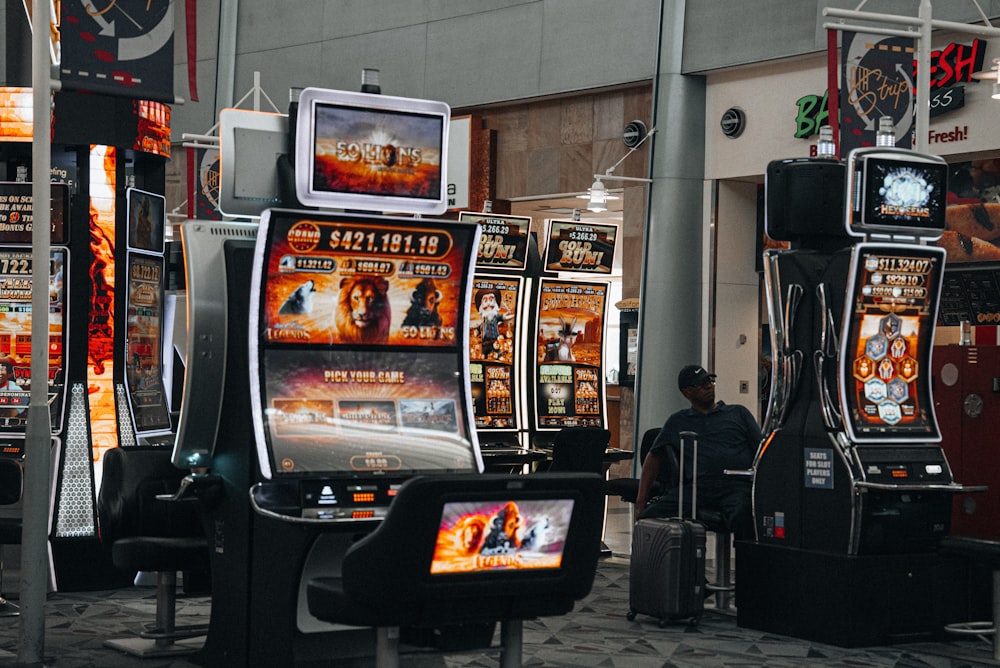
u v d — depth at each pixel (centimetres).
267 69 1698
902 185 659
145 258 839
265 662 515
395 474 509
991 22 1032
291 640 501
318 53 1636
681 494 687
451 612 430
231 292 533
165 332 900
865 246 644
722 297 1278
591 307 1120
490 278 1072
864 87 808
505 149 1468
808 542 662
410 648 482
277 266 502
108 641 605
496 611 440
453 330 539
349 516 489
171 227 1836
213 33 1758
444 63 1501
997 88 853
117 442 793
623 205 1380
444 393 533
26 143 804
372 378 520
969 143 1045
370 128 529
